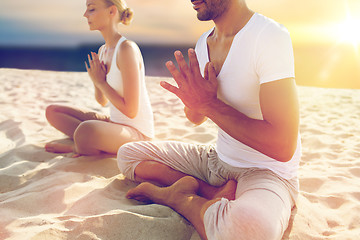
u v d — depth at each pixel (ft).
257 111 5.06
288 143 4.33
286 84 4.27
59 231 4.86
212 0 4.73
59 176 6.98
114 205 5.91
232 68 4.84
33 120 12.26
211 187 6.02
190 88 4.51
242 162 5.37
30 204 5.88
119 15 8.24
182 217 5.42
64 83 22.62
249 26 4.66
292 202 5.49
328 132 11.53
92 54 7.95
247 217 4.17
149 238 4.91
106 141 7.90
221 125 4.62
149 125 8.61
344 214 5.89
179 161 6.36
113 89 8.02
